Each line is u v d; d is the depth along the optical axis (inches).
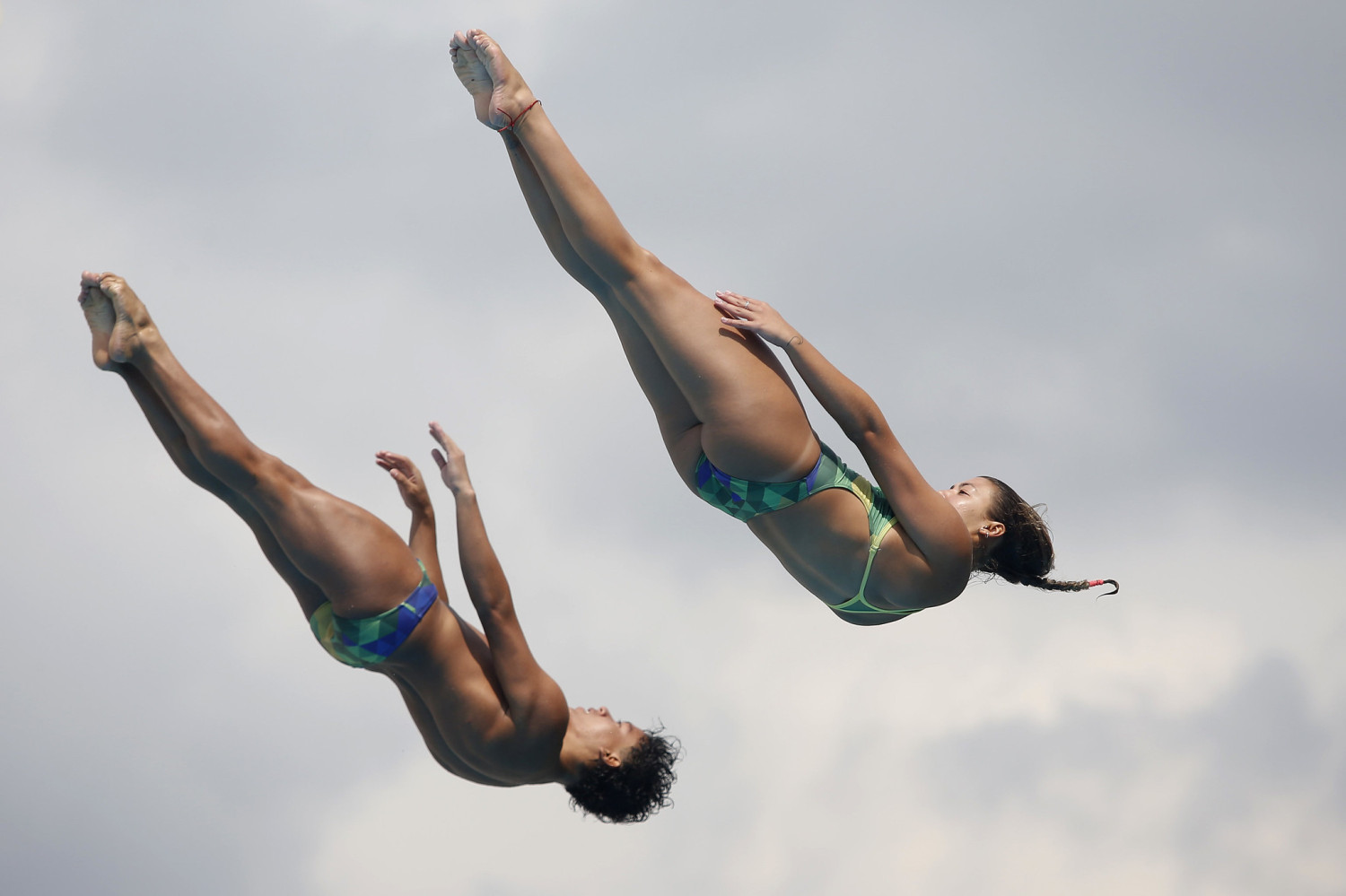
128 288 558.3
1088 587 711.1
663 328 607.5
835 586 663.8
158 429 582.6
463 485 619.2
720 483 635.5
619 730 662.5
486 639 620.7
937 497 628.7
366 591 584.7
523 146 619.2
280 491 575.8
